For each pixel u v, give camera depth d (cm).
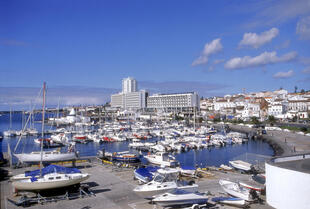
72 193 2520
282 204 1862
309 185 1689
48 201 2283
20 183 2366
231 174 3441
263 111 17312
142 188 2339
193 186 2378
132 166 3791
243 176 3300
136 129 11288
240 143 8569
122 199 2372
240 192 2334
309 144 7250
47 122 17238
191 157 6247
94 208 2145
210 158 6103
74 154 4634
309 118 15325
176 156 6384
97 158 4406
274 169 1939
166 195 2131
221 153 6831
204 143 7738
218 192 2583
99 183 2889
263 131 10231
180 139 8056
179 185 2361
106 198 2394
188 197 2156
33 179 2448
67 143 7294
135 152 6606
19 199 2281
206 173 3431
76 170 2722
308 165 2022
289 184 1805
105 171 3459
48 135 10269
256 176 2922
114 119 18562
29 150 7131
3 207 2144
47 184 2406
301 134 9494
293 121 14900
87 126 13262
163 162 4434
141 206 2194
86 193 2469
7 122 19900
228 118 17538
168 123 13912
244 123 14500
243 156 4438
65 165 3850
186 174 3228
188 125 14088
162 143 7412
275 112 17962
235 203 2167
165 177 2412
